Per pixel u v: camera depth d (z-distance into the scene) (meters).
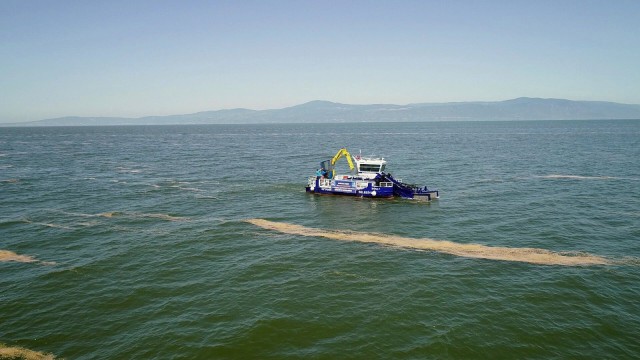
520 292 23.86
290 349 18.69
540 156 97.62
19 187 59.22
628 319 20.81
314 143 162.38
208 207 47.09
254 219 41.69
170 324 20.94
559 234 34.66
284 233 36.72
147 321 21.30
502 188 56.62
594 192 52.09
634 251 30.31
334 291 24.38
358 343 19.06
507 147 127.19
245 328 20.36
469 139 175.50
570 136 180.88
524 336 19.44
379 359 17.88
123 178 68.81
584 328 20.05
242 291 24.59
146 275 27.16
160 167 84.12
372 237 35.31
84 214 43.47
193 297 23.91
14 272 27.70
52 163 90.75
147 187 59.97
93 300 23.64
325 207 47.38
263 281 26.02
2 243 33.69
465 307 22.19
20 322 21.30
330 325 20.61
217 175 72.62
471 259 29.38
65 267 28.47
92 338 19.83
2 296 24.14
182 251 31.80
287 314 21.69
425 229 37.50
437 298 23.25
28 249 32.31
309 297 23.64
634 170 70.38
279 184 63.06
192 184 62.88
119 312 22.28
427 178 66.81
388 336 19.56
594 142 140.38
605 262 28.30
